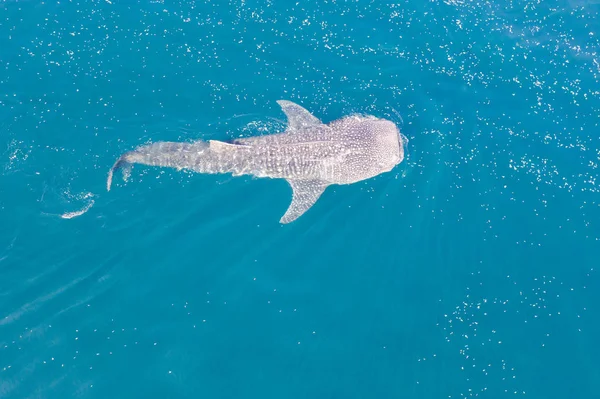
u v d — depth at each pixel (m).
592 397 19.83
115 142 22.70
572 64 26.66
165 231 21.56
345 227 22.41
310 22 26.83
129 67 24.66
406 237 22.34
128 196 21.81
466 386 19.78
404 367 19.94
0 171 21.48
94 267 20.69
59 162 22.02
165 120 23.59
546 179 23.72
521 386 19.91
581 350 20.67
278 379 19.36
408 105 25.38
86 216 21.28
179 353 19.55
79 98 23.58
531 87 26.02
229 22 26.36
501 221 22.81
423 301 21.25
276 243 21.81
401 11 27.55
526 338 20.77
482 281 21.75
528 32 27.52
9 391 18.47
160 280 20.78
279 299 20.78
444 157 24.09
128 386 18.88
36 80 23.75
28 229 20.80
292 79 25.36
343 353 20.00
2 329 19.25
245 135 23.50
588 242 22.64
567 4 28.06
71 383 18.77
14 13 25.05
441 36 27.17
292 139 22.88
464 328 20.78
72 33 25.09
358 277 21.52
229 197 22.44
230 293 20.75
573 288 21.77
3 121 22.42
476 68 26.48
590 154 24.44
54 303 19.92
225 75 25.05
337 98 25.22
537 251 22.36
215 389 19.03
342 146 22.95
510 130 24.84
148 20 25.84
